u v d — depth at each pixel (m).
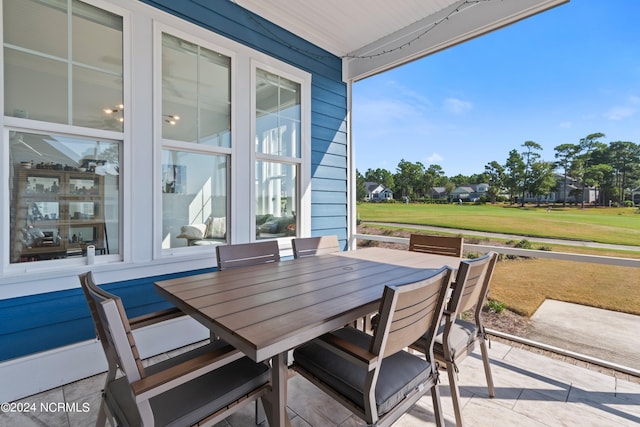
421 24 3.29
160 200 2.39
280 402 1.11
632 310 2.16
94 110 2.09
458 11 3.00
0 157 1.75
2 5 1.76
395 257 2.47
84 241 2.07
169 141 2.45
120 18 2.18
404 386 1.18
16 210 1.83
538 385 1.93
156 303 2.35
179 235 2.54
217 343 1.43
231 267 2.07
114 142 2.19
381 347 1.02
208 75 2.71
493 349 2.46
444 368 1.54
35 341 1.85
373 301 1.30
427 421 1.58
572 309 2.41
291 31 3.40
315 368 1.29
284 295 1.37
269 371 1.25
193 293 1.40
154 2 2.33
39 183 1.91
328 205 3.96
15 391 1.75
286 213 3.48
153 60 2.32
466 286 1.48
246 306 1.21
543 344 2.46
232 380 1.17
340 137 4.11
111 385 1.16
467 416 1.63
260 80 3.16
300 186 3.59
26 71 1.85
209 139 2.72
